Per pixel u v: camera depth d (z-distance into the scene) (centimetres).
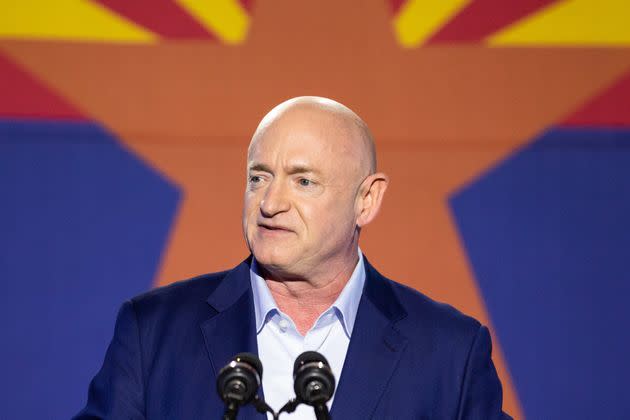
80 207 1112
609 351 1111
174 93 1120
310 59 1123
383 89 1120
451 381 534
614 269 1116
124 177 1116
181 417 510
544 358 1111
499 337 1111
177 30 1123
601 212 1120
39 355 1098
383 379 525
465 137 1121
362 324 544
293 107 525
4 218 1105
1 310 1097
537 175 1121
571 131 1120
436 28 1123
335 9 1123
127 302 555
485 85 1120
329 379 384
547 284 1116
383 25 1123
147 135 1120
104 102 1117
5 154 1106
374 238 1116
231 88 1122
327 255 525
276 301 552
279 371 534
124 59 1118
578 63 1120
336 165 516
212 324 537
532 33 1121
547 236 1120
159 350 532
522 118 1120
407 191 1119
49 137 1113
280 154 510
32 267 1102
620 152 1120
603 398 1108
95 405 520
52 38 1116
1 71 1109
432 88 1121
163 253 1112
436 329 550
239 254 1118
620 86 1120
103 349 1102
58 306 1102
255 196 518
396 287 584
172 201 1118
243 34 1123
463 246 1117
